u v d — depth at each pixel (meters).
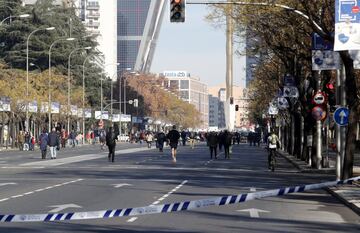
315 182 42.31
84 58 184.00
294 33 52.78
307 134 62.91
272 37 56.91
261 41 62.16
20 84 125.19
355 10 30.97
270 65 84.81
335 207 28.36
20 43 158.75
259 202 30.27
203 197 31.70
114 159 74.38
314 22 38.94
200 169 56.75
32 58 158.12
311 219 24.16
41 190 35.59
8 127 137.38
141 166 60.88
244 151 113.69
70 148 126.50
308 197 32.88
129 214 22.11
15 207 27.20
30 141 117.94
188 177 46.41
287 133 105.00
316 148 56.09
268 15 51.00
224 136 82.62
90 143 164.25
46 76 139.62
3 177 46.16
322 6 41.31
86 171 53.16
